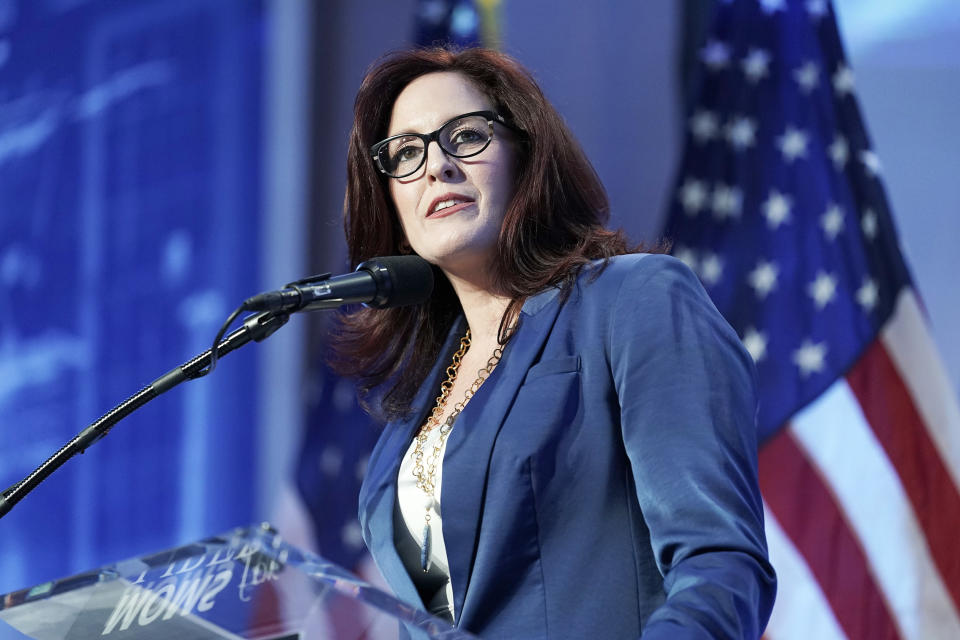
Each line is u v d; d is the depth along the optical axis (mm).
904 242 12922
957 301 12711
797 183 13109
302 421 15266
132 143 16266
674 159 13938
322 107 15742
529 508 4730
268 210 15750
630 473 4691
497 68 5805
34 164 16453
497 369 5203
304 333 15398
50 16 16625
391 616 3377
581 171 5797
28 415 16094
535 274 5398
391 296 5211
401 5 15516
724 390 4363
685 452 4180
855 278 12742
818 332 12695
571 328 5059
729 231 13156
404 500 5309
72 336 16094
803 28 13492
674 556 4047
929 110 13086
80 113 16406
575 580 4617
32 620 3672
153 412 15781
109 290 16094
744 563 3836
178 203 16016
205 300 15789
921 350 12461
